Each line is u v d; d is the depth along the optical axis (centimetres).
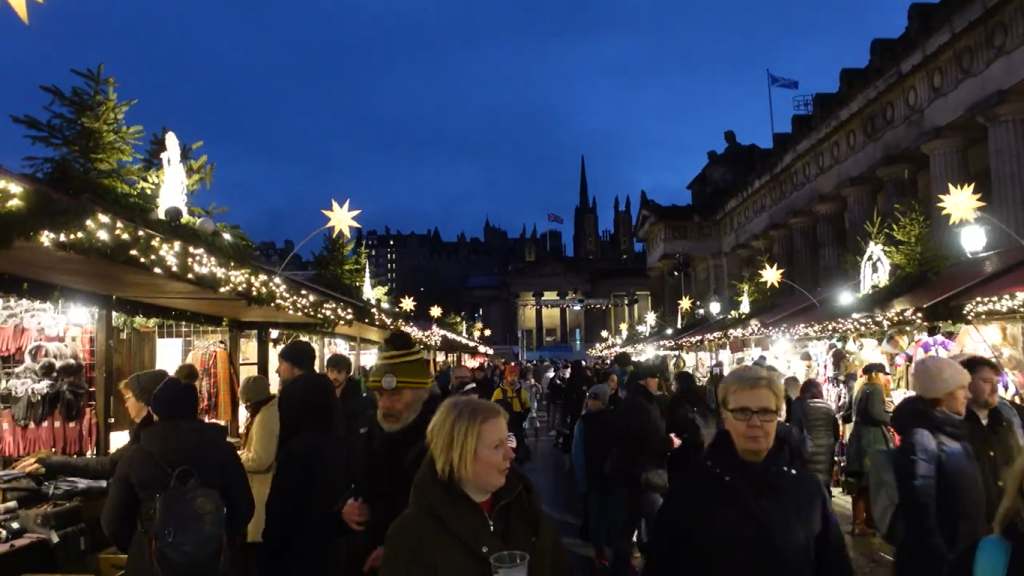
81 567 554
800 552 282
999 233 1938
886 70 2595
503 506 273
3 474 564
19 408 736
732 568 281
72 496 566
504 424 264
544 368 3572
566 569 288
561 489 1277
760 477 293
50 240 500
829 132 3122
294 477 425
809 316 1556
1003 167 1966
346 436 455
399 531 257
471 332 5678
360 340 1964
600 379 1587
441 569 249
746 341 2512
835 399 1242
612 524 704
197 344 1124
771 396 298
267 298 889
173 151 703
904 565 382
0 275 666
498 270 17288
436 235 18075
